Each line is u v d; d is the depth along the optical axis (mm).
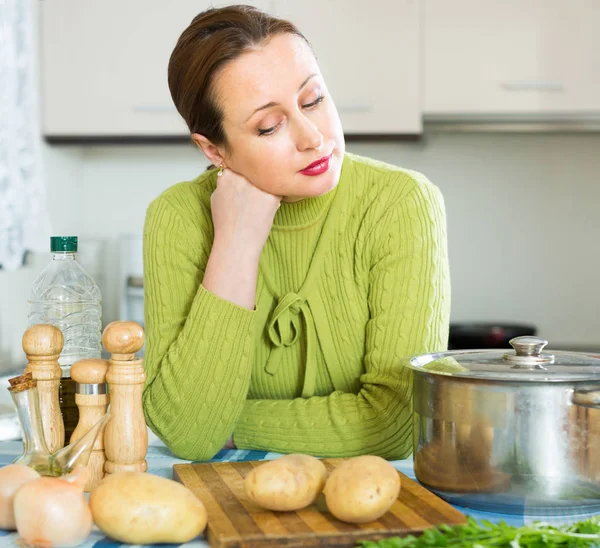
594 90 2799
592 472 816
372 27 2797
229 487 915
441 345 1243
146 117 2848
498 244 3182
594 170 3150
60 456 900
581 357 945
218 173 1240
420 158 3184
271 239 1279
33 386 912
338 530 772
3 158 2283
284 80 1068
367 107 2805
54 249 1186
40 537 761
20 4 2406
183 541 789
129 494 773
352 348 1287
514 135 3156
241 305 1169
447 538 714
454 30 2797
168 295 1285
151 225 1316
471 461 838
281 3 2787
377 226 1238
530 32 2797
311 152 1100
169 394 1173
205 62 1091
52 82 2838
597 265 3170
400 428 1188
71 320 1196
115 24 2836
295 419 1208
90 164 3234
